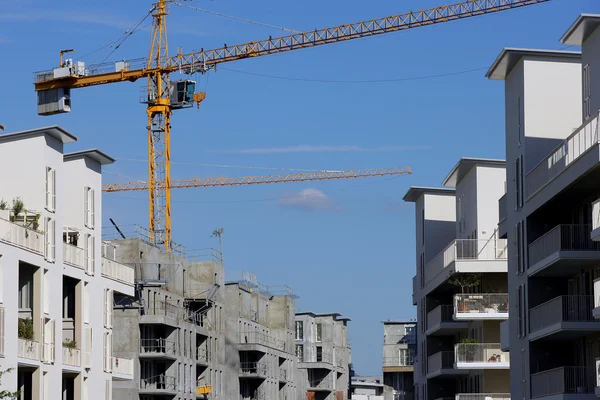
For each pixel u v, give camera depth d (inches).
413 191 4758.9
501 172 4003.4
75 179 3784.5
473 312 3747.5
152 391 5457.7
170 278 5876.0
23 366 3221.0
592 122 2546.8
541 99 3142.2
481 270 3804.1
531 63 3157.0
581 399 2748.5
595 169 2556.6
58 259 3472.0
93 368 3754.9
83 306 3705.7
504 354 3772.1
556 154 2839.6
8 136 3444.9
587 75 2795.3
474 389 4089.6
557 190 2802.7
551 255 2849.4
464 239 3907.5
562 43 2856.8
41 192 3415.4
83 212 3762.3
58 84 7628.0
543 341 3048.7
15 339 3120.1
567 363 3041.3
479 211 3976.4
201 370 6338.6
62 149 3565.5
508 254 3292.3
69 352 3533.5
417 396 4913.9
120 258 5418.3
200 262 6461.6
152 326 5615.2
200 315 6402.6
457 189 4325.8
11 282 3125.0
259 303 7815.0
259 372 7372.1
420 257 4785.9
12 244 3134.8
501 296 3767.2
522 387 3120.1
